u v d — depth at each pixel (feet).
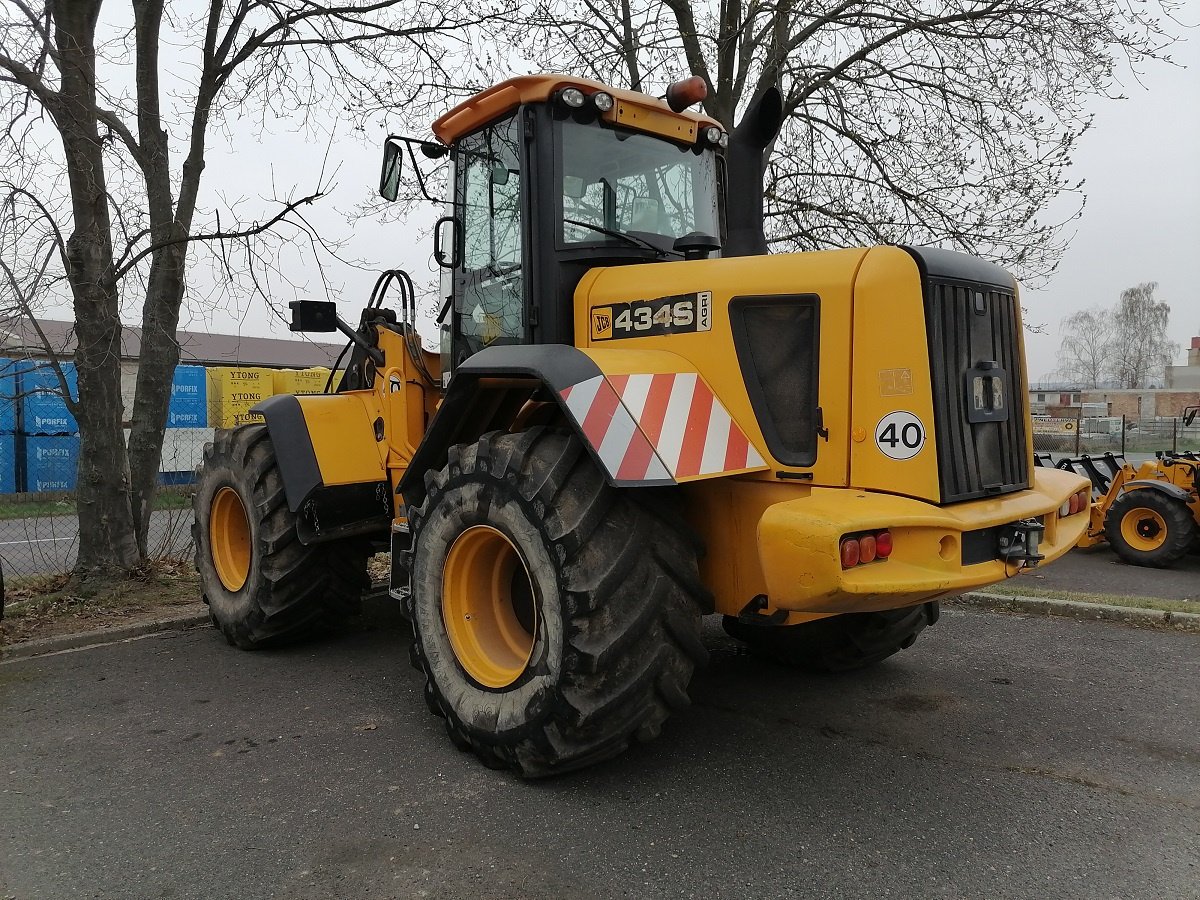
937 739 11.75
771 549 9.21
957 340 10.17
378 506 15.83
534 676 10.08
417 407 15.37
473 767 10.91
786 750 11.40
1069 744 11.55
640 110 12.97
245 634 16.01
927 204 27.53
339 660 15.75
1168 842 8.95
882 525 8.97
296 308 15.53
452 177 14.17
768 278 10.46
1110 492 31.27
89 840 9.10
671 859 8.63
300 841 9.03
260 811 9.72
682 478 9.47
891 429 9.80
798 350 10.30
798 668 14.67
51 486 48.14
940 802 9.87
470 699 10.95
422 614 11.81
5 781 10.57
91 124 19.07
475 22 23.59
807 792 10.14
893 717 12.59
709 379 10.80
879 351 9.84
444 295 14.49
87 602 19.15
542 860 8.61
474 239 13.70
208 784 10.44
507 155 12.84
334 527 15.34
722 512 10.79
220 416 56.80
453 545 11.35
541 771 10.23
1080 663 15.12
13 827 9.40
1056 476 12.12
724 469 9.90
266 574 15.47
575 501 9.86
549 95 12.00
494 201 13.20
